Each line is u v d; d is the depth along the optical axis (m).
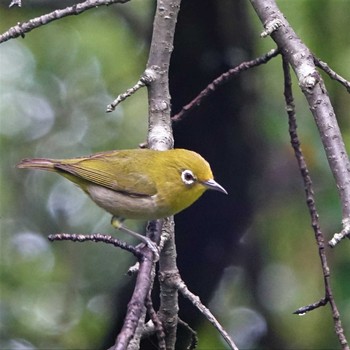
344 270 11.93
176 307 7.62
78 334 15.75
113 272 16.38
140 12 15.69
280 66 13.78
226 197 13.05
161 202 9.14
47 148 17.55
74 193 17.31
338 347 13.80
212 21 12.78
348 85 7.41
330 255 12.30
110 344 12.84
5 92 17.61
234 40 13.01
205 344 14.49
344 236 6.29
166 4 8.45
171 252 7.66
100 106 17.62
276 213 14.36
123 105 17.45
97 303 16.09
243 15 13.06
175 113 13.22
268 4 7.61
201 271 12.88
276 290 14.89
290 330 14.64
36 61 17.56
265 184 13.96
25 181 17.38
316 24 13.01
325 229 12.27
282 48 7.48
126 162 9.33
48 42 17.56
